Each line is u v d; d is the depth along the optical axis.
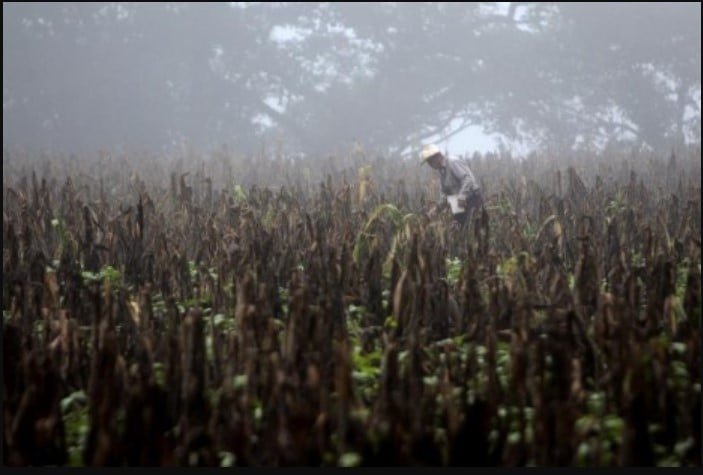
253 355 17.84
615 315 19.58
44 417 16.83
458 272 29.30
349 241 29.05
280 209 38.00
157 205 41.94
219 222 35.56
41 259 27.72
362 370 20.34
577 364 16.97
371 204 41.78
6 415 16.97
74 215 37.75
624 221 34.53
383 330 22.80
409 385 17.02
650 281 24.89
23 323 23.73
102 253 31.52
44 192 41.31
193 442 15.98
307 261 27.28
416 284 22.67
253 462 15.36
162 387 18.95
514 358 17.55
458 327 22.78
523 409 17.33
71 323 20.56
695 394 17.14
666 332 21.83
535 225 37.62
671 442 17.41
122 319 24.03
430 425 16.12
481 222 29.70
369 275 24.56
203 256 31.12
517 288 23.09
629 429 15.84
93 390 17.38
